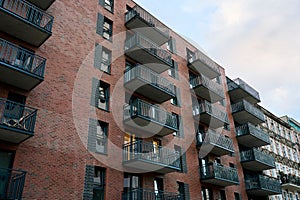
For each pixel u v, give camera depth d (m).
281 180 30.45
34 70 13.27
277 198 29.38
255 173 27.86
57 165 12.95
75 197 12.95
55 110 13.92
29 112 12.89
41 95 13.77
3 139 11.87
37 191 11.91
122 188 15.02
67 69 15.34
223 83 29.47
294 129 40.72
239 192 23.73
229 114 27.84
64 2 16.98
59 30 15.96
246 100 31.16
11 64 12.38
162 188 17.38
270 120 35.97
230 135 26.36
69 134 13.96
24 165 11.98
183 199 17.47
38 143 12.75
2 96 12.71
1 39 12.52
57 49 15.41
